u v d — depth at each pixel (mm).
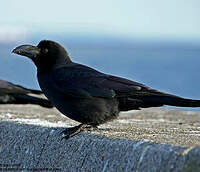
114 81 11789
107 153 9523
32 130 11406
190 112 18375
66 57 12750
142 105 11664
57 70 12320
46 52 12547
